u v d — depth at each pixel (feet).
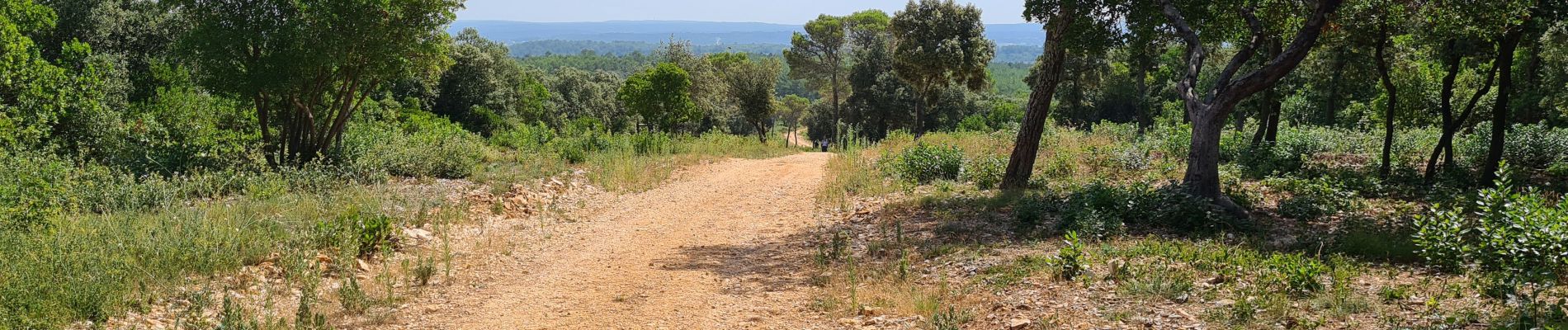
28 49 58.85
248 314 23.72
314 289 25.91
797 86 561.84
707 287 28.73
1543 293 21.76
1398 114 82.79
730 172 67.56
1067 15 48.08
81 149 53.67
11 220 30.86
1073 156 63.98
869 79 183.83
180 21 57.88
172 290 25.11
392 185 52.37
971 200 45.73
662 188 56.95
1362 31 49.60
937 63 136.67
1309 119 112.68
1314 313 20.84
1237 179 52.54
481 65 176.24
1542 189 45.57
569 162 69.67
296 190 47.29
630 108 150.92
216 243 29.19
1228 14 46.52
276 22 52.42
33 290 22.75
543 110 227.61
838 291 26.86
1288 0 46.60
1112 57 161.38
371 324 23.94
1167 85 160.45
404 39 55.72
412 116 101.30
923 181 56.03
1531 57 64.64
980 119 192.75
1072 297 23.61
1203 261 27.40
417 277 29.45
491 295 27.91
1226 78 41.24
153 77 77.66
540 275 31.17
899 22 142.51
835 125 201.26
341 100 66.08
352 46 53.83
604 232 40.68
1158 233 34.81
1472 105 49.60
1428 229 27.68
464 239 36.58
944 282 26.81
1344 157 64.69
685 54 227.20
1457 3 41.81
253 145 59.06
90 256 26.07
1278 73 39.45
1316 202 40.60
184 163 54.60
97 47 88.22
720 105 213.66
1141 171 58.13
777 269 31.50
